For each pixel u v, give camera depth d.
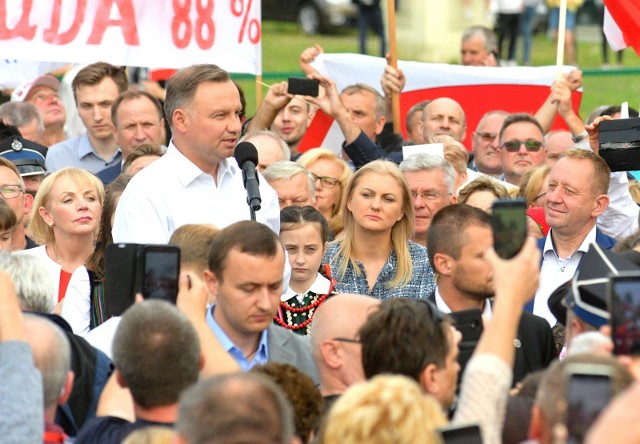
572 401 7.79
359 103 23.92
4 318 10.08
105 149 23.92
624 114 19.17
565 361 8.29
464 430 8.27
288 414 8.18
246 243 12.14
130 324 10.14
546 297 17.23
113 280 11.28
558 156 23.73
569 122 21.58
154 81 30.17
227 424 7.91
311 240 16.23
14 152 20.28
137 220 15.04
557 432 7.66
